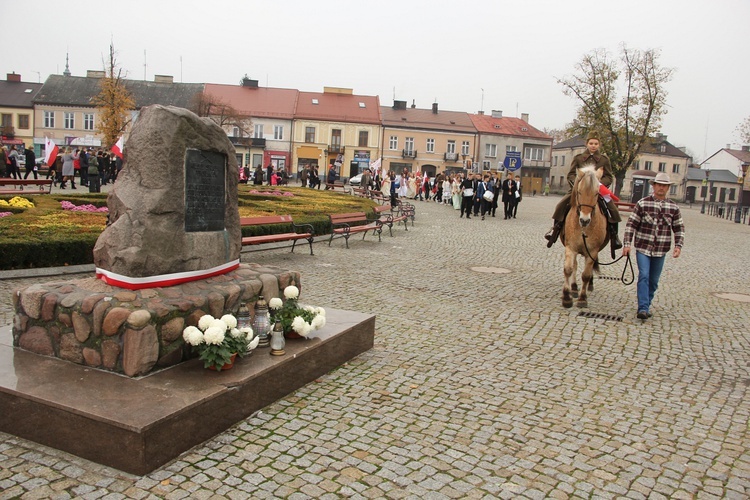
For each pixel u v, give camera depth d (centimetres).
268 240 1184
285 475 386
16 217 1213
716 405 552
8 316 692
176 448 398
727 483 407
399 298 935
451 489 380
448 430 468
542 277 1211
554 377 607
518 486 388
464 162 6631
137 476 372
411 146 7019
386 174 4194
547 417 504
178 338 487
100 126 5488
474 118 7438
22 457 387
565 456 434
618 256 1605
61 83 6581
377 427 466
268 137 6606
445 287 1045
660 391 584
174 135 522
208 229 572
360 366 611
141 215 503
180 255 529
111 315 452
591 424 494
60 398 400
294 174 6669
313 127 6669
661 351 722
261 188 2886
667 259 1602
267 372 489
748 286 1241
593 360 672
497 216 2827
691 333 818
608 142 4641
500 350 690
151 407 396
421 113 7294
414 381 574
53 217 1251
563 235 949
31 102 6425
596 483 398
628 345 740
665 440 470
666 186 862
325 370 582
